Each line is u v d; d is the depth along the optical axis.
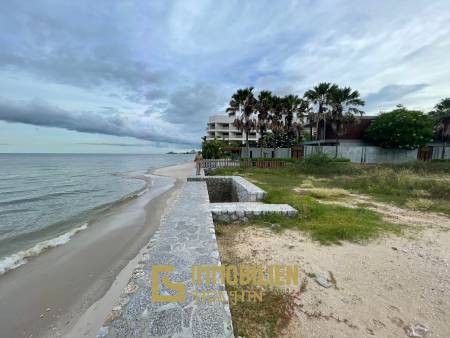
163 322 2.10
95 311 3.60
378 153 24.58
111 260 5.36
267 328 2.33
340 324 2.38
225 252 4.14
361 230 4.84
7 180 21.73
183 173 27.14
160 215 9.08
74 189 16.39
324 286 3.05
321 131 28.78
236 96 25.50
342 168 16.00
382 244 4.35
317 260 3.77
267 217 5.84
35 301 3.85
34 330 3.20
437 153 25.92
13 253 5.80
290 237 4.77
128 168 39.44
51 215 9.52
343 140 27.02
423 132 22.56
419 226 5.36
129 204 11.30
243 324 2.38
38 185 18.45
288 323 2.40
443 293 2.87
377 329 2.30
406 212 6.65
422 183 10.00
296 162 19.34
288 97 26.80
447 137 27.11
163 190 15.12
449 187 8.79
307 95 25.38
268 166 20.75
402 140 23.03
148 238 6.73
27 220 8.84
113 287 4.27
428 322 2.38
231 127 55.72
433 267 3.51
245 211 5.86
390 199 8.38
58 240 6.62
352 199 8.43
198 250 3.62
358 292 2.92
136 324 2.07
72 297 3.96
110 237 6.83
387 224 5.48
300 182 12.80
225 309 2.30
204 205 6.49
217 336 1.95
